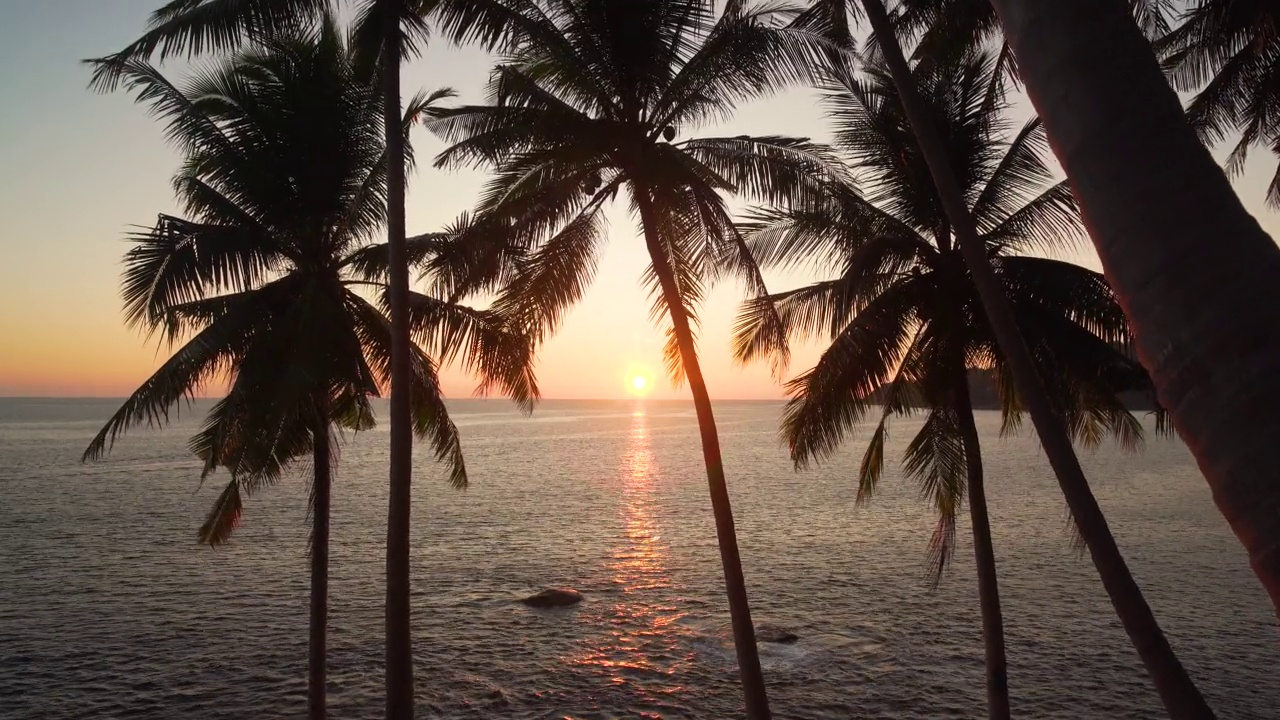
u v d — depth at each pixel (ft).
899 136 45.75
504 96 41.86
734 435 477.36
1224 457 10.01
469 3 40.14
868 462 52.80
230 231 43.06
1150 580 100.17
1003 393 49.55
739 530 142.00
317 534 46.98
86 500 177.78
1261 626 81.05
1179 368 10.59
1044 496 183.83
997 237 44.98
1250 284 10.22
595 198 45.44
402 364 40.19
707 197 43.29
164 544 127.75
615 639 79.20
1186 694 24.95
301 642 78.02
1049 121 12.72
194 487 202.80
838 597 94.02
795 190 43.39
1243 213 10.87
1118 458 288.30
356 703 63.05
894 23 45.80
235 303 45.19
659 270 43.65
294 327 43.91
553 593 92.84
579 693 65.05
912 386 48.21
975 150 45.80
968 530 139.44
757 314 45.83
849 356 44.04
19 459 281.13
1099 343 41.81
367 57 44.45
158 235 40.37
